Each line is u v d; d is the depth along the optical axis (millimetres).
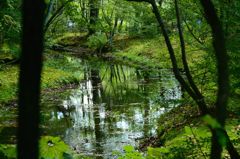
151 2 6770
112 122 17859
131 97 22922
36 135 2068
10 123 16453
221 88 2318
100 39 45094
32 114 2053
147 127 16438
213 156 2357
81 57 42125
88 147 14320
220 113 2273
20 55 2062
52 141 3723
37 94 2066
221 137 2080
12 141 13969
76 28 51781
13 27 19453
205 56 8031
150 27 16984
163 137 12734
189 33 14141
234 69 6082
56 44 46469
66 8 20609
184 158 5848
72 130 16672
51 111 20000
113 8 37469
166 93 17422
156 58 34094
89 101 22609
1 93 20625
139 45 42250
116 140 15070
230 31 6930
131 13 34656
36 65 2055
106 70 34594
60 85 26422
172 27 15398
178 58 13109
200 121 9797
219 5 7062
